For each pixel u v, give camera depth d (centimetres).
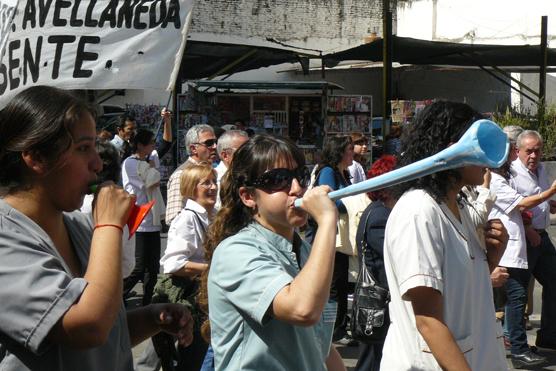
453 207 313
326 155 781
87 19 534
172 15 550
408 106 1909
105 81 539
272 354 252
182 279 502
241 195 276
